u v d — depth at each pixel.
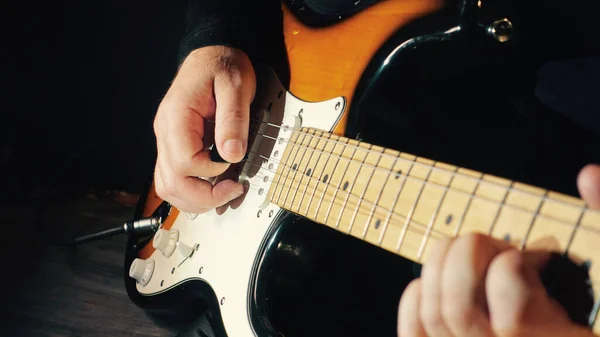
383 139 0.41
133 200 0.95
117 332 0.64
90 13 1.03
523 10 0.37
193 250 0.53
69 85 1.07
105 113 1.07
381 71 0.40
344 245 0.45
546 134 0.40
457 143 0.42
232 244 0.48
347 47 0.43
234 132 0.47
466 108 0.41
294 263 0.44
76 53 1.06
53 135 1.07
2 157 1.02
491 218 0.28
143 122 1.05
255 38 0.56
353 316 0.46
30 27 1.04
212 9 0.60
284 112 0.47
